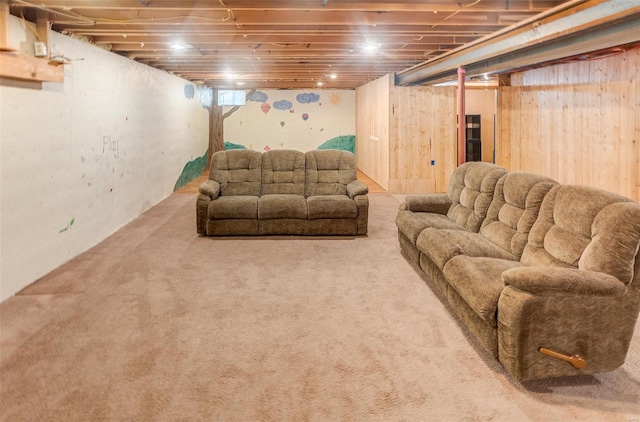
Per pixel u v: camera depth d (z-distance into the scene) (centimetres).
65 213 418
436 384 228
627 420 200
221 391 221
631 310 224
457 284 273
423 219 413
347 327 291
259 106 1153
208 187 523
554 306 217
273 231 514
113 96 529
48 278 377
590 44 362
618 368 241
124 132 566
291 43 481
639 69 518
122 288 356
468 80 847
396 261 426
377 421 199
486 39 447
